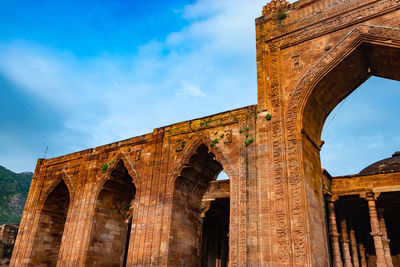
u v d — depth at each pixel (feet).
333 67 56.75
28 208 98.07
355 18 56.80
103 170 85.51
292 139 56.49
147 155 79.36
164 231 67.10
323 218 58.34
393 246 98.37
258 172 58.29
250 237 54.44
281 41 64.49
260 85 63.77
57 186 96.17
